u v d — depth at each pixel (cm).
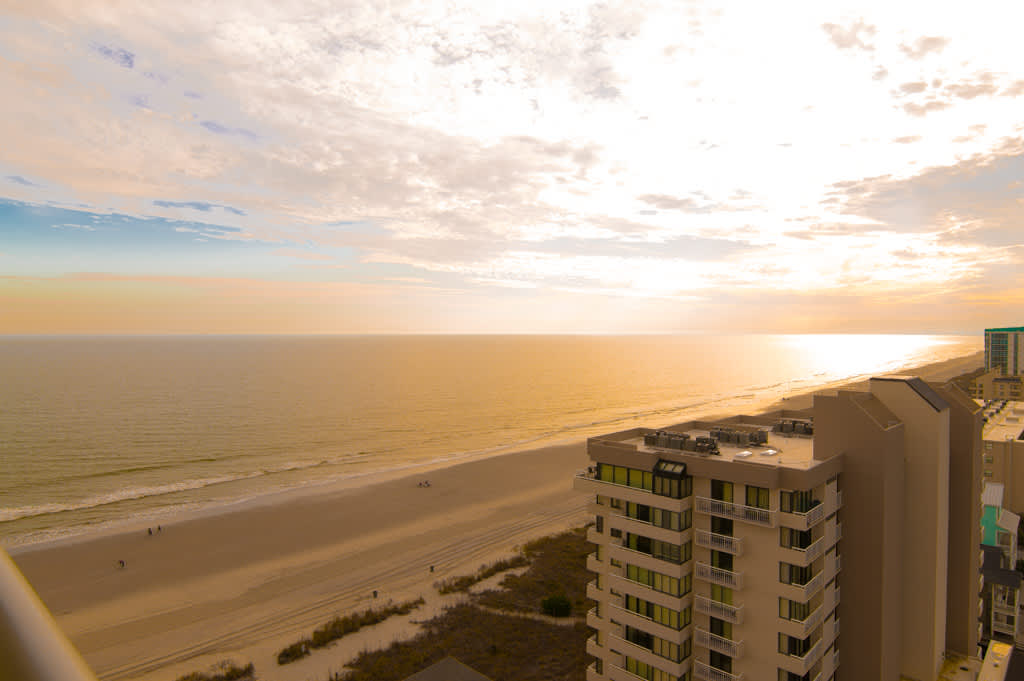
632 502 3778
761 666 3356
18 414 19300
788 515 3272
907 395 3819
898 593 3750
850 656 3625
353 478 12462
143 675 5312
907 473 3816
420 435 17938
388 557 8025
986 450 7594
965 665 3988
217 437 16600
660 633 3609
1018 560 6462
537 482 11988
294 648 5541
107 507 10300
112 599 6812
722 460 3484
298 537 8806
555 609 6134
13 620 230
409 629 5934
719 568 3506
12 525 9344
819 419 3719
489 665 5244
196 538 8756
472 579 7125
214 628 6138
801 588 3216
